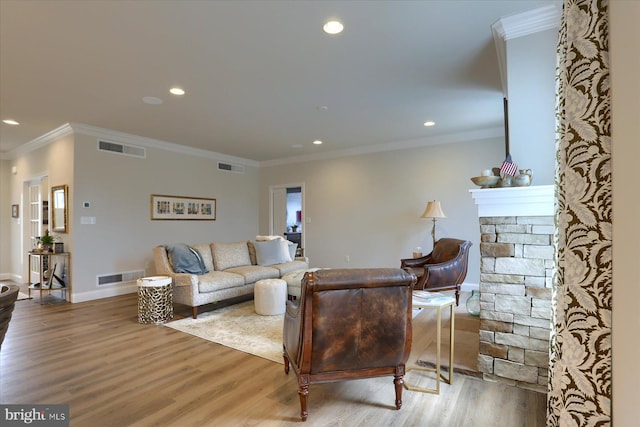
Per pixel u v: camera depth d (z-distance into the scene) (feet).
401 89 11.75
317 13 7.39
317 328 6.15
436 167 18.61
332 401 7.10
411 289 6.63
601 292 3.91
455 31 8.22
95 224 16.40
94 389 7.55
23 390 7.50
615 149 3.27
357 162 21.36
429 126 16.47
